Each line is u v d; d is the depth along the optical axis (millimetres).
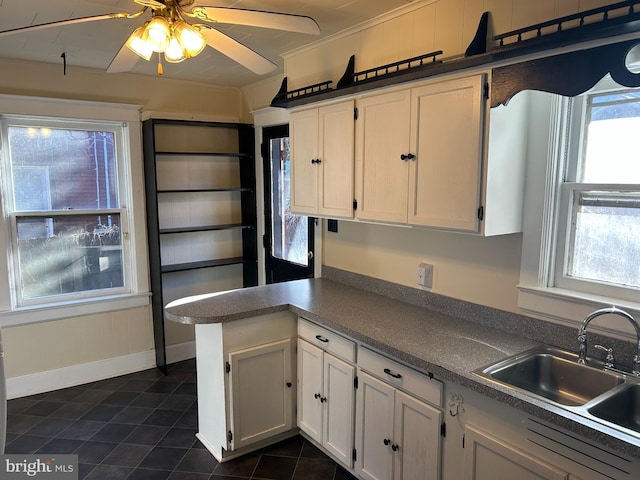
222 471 2494
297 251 3668
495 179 1852
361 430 2242
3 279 3248
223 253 4258
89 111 3451
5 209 3238
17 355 3338
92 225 3645
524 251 2004
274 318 2588
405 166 2145
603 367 1734
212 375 2570
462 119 1874
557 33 1536
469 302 2273
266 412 2629
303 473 2479
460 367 1736
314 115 2697
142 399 3340
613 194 1805
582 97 1869
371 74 2449
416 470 1956
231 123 3928
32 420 3027
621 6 1425
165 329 3969
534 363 1867
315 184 2744
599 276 1872
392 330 2148
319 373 2492
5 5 2156
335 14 2332
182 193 3973
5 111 3141
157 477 2443
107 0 2100
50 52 2990
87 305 3562
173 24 1583
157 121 3568
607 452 1323
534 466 1507
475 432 1691
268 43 2828
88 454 2648
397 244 2645
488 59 1759
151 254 3793
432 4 2137
